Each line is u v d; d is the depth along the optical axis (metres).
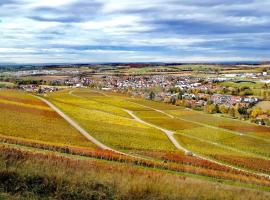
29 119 101.38
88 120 121.69
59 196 17.39
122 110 173.25
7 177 18.00
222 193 21.25
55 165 21.17
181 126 144.50
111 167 25.94
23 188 17.52
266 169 82.56
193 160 71.56
